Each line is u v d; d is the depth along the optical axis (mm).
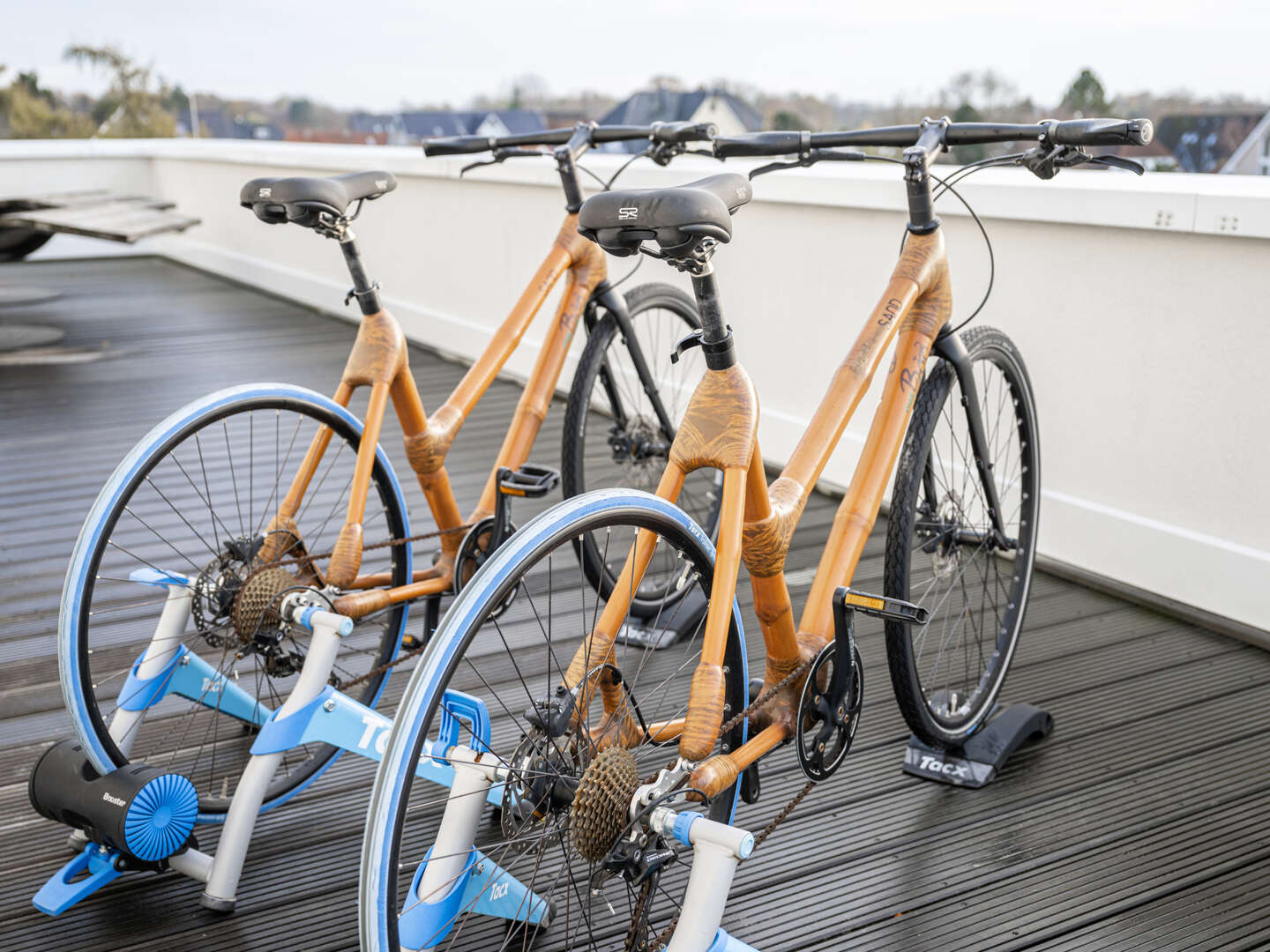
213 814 1771
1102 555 2766
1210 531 2559
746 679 1542
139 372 4992
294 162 6219
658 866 1244
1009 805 1863
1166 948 1527
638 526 1366
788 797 1896
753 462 1405
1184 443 2578
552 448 3867
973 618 2566
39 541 3072
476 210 4906
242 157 6914
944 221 3002
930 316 1800
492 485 2143
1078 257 2711
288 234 6727
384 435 4059
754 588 1510
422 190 5270
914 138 1750
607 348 2449
